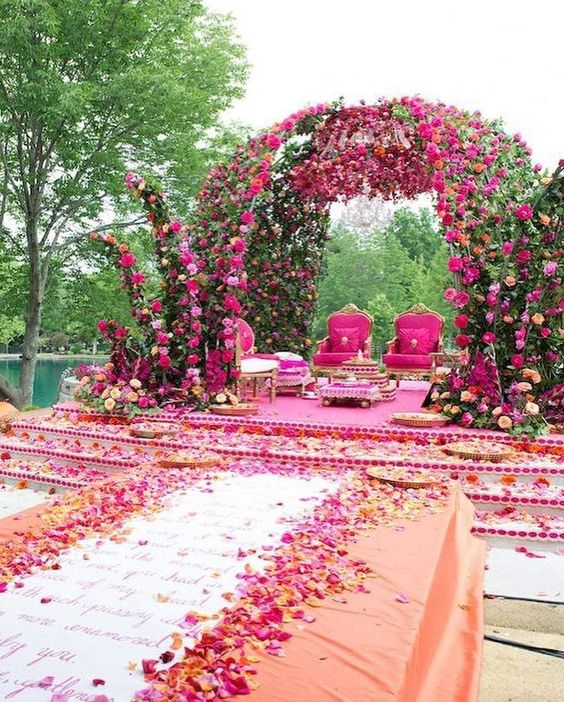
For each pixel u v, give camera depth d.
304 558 3.14
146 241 12.91
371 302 23.48
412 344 9.86
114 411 7.07
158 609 2.58
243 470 5.15
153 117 11.73
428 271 26.81
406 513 4.02
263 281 10.16
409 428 6.14
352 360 8.79
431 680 2.47
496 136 7.19
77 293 13.55
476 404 6.24
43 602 2.63
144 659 2.16
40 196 12.28
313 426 6.38
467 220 6.24
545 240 6.17
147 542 3.39
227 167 8.04
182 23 12.18
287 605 2.65
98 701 1.92
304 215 9.96
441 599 3.08
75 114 10.94
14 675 2.07
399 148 8.16
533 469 5.06
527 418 5.93
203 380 7.39
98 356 25.08
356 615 2.58
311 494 4.42
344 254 26.78
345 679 2.09
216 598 2.69
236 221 7.54
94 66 12.05
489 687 2.74
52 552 3.21
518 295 6.21
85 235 12.94
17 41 10.41
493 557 4.14
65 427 6.79
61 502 4.21
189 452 5.71
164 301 7.66
